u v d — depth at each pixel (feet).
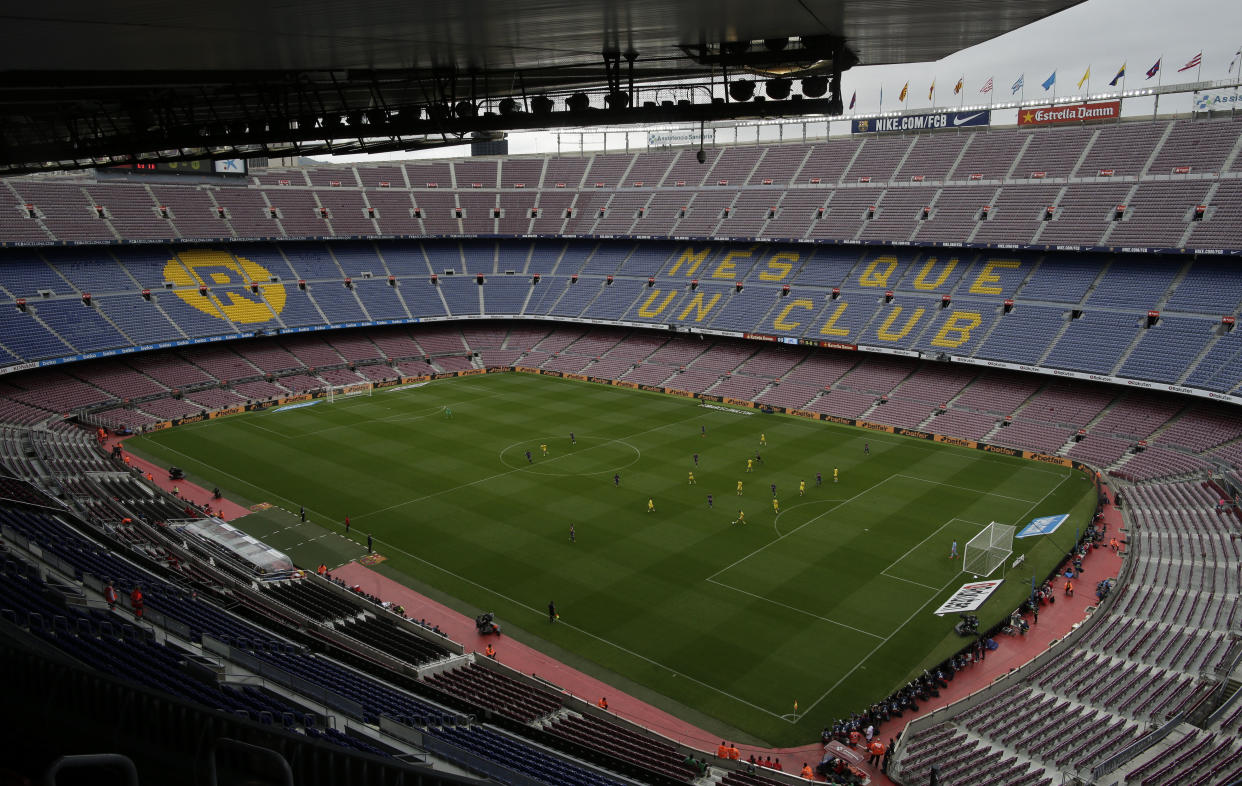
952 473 211.61
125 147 104.58
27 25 49.14
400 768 33.32
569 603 146.10
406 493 197.57
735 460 220.84
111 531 144.05
